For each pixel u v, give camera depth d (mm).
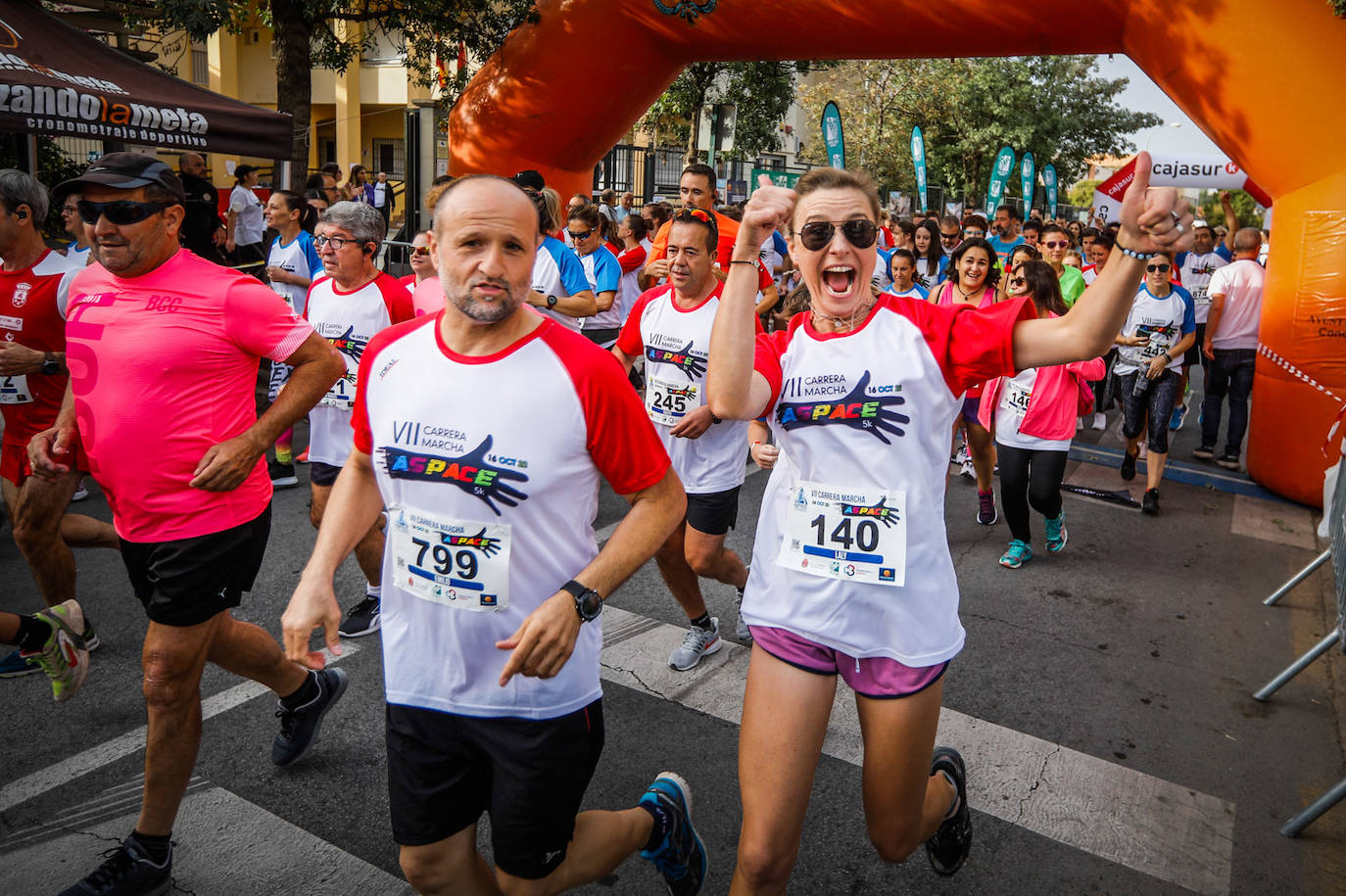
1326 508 4547
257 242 12570
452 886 2100
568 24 9266
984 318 2201
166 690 2564
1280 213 6902
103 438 2566
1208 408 8523
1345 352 6723
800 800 2238
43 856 2775
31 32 6211
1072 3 7250
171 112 6391
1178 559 5879
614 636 4367
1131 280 1972
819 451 2340
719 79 19375
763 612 2387
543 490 1944
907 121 29844
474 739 2021
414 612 2039
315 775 3215
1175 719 3881
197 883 2674
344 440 4277
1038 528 6387
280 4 9602
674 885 2572
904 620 2262
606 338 8344
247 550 2713
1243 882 2881
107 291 2615
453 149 10305
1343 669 4379
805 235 2254
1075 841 3039
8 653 4086
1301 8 6434
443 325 2000
